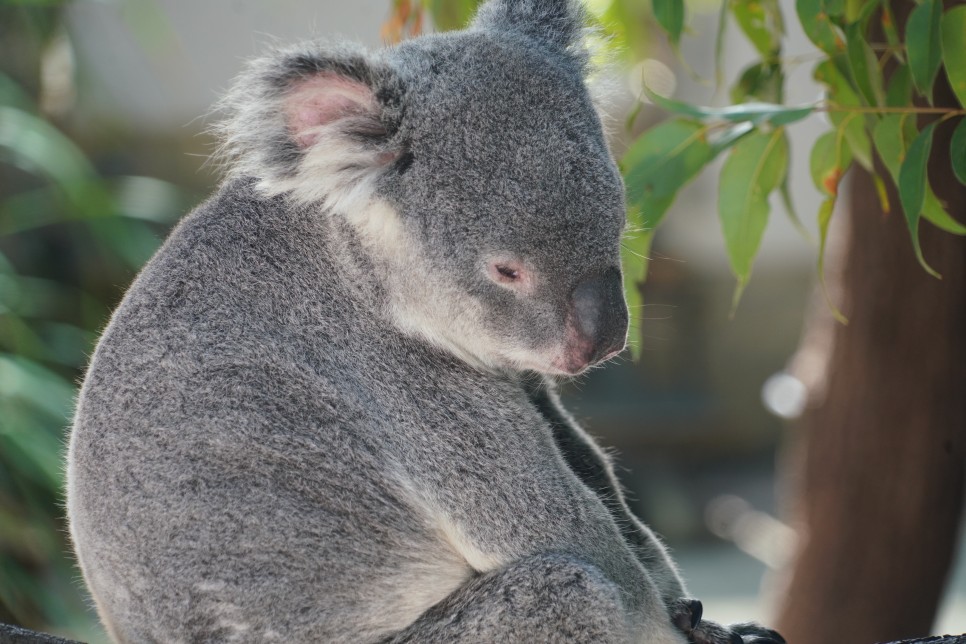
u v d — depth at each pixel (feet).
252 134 18.62
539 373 21.20
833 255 33.01
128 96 61.21
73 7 49.85
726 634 20.98
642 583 19.49
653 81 57.47
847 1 23.76
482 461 18.93
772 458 72.69
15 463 37.60
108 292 54.44
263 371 18.63
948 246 29.81
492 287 18.99
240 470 18.15
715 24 64.64
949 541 32.09
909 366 30.94
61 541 39.09
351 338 19.22
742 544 62.64
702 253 72.28
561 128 19.07
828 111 21.94
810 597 32.81
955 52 20.18
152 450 18.19
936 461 31.30
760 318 72.95
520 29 21.83
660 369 73.77
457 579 19.22
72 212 43.34
